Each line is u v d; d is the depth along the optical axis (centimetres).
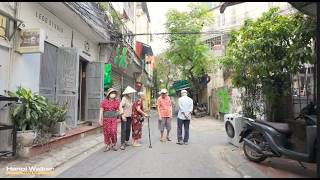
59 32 1320
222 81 2786
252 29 1052
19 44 998
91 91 1683
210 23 3072
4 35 939
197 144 1187
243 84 1129
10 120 914
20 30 1002
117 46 1959
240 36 1120
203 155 963
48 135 982
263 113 1104
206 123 2194
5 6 938
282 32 991
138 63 2994
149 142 1216
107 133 1059
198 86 3234
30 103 913
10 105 921
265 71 1026
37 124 930
